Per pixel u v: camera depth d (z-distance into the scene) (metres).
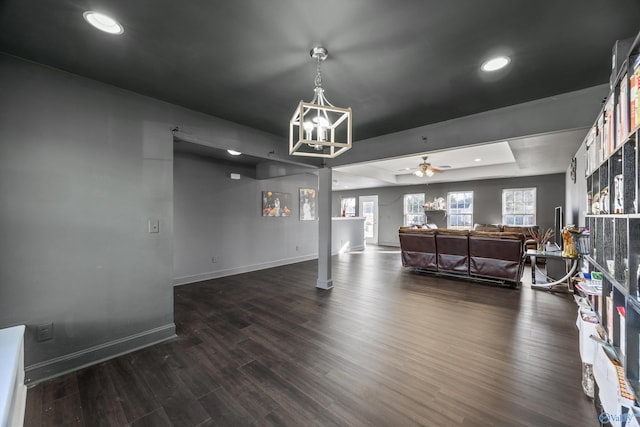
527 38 1.62
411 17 1.44
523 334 2.64
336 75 2.07
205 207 4.86
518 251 4.23
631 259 1.09
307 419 1.57
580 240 2.54
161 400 1.74
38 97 1.96
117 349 2.29
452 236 4.84
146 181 2.48
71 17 1.46
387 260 6.82
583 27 1.52
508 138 2.64
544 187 7.14
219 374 2.02
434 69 1.98
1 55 1.83
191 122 2.77
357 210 11.08
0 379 1.28
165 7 1.38
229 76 2.10
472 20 1.47
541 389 1.82
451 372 2.02
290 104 2.61
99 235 2.23
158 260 2.55
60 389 1.85
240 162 5.31
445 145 3.05
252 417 1.59
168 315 2.61
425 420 1.55
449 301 3.64
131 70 2.03
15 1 1.32
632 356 1.10
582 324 1.78
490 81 2.15
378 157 3.64
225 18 1.46
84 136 2.16
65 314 2.08
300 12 1.41
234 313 3.22
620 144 1.23
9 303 1.87
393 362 2.16
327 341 2.52
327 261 4.24
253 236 5.61
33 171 1.95
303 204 6.68
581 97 2.28
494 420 1.54
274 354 2.29
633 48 1.11
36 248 1.96
